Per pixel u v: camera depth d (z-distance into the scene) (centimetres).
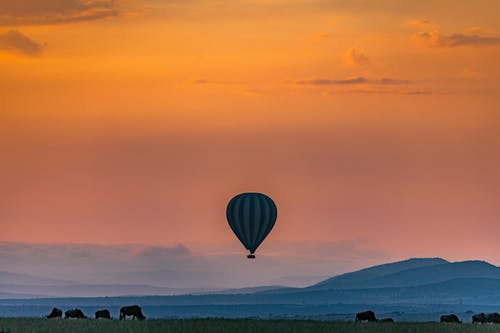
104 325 17938
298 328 17925
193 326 17838
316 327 18338
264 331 17212
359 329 18450
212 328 17525
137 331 16925
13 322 18412
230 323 18575
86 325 17925
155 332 16888
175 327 17650
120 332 16800
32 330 16788
